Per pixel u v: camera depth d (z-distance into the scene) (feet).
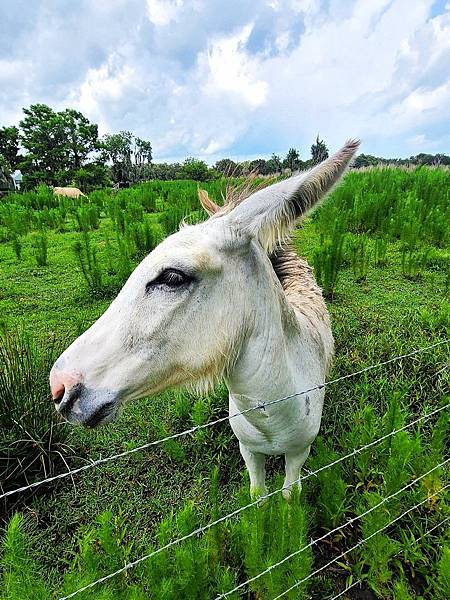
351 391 11.78
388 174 44.65
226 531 7.30
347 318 16.24
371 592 7.22
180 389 5.69
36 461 9.68
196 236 5.23
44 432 9.76
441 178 40.04
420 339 13.84
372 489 8.61
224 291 5.29
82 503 9.20
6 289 20.84
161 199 54.95
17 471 9.40
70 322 16.96
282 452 7.09
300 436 6.82
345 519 8.09
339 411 11.11
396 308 17.38
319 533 8.05
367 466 8.70
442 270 21.93
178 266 4.96
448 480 8.31
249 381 5.84
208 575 6.19
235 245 5.28
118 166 168.25
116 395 5.08
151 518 8.83
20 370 10.31
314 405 7.07
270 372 5.82
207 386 5.63
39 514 8.98
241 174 7.42
